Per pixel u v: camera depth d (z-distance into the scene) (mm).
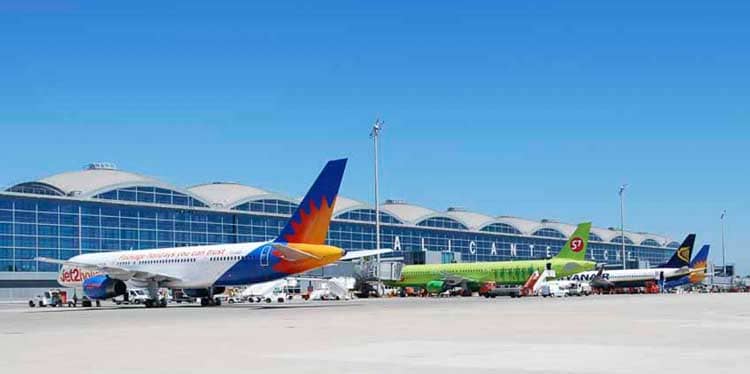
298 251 59125
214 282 63875
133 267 68875
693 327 29781
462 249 168625
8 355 21172
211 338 26281
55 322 39750
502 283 103938
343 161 58531
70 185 110812
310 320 37625
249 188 135375
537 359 18594
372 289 108125
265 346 22828
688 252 118500
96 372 17000
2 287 100375
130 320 40719
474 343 23000
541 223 198500
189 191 121750
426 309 50969
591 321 34250
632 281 116750
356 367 17391
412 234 157125
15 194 101938
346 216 144000
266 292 89688
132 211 114438
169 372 16859
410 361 18453
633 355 19281
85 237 109062
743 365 17047
